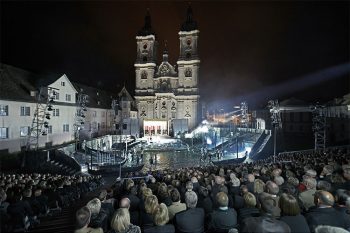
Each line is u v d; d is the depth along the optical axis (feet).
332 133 163.32
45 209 33.37
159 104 276.00
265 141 161.48
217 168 60.90
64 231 24.50
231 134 219.82
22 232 18.89
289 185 24.44
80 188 53.16
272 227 12.81
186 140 229.04
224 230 17.83
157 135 261.85
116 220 16.22
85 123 182.09
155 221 16.69
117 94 288.92
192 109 270.26
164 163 147.84
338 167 37.04
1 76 117.70
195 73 271.90
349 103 159.53
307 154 91.35
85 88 221.25
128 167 122.21
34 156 100.83
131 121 243.19
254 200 20.95
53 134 138.10
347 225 16.70
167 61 281.33
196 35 273.95
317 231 14.52
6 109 108.88
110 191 33.99
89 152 137.90
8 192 33.78
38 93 129.59
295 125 227.40
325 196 17.04
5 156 101.60
